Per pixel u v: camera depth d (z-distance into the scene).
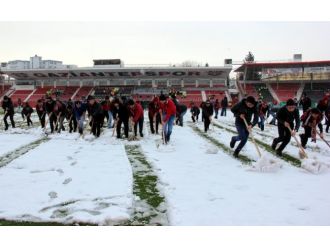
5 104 18.50
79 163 9.79
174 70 60.31
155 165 9.60
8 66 70.50
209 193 7.05
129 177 8.22
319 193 7.06
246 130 10.56
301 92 57.22
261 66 58.06
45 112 17.64
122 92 60.66
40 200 6.64
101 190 7.22
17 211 6.05
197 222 5.57
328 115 17.17
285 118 10.77
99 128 15.27
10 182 7.82
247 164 9.74
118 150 11.99
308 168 8.94
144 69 60.12
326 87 58.06
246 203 6.45
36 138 14.97
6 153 11.20
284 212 6.00
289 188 7.41
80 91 62.31
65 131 17.56
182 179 8.12
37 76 65.19
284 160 10.30
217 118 28.59
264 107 19.00
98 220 5.64
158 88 61.00
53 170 9.00
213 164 9.77
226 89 61.56
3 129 18.72
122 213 5.88
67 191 7.16
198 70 59.97
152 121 16.75
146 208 6.28
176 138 15.30
